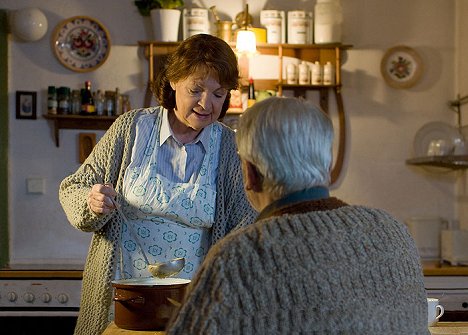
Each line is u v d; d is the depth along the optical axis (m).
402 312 1.22
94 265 2.20
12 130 4.02
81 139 4.02
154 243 2.16
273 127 1.27
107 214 2.06
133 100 4.04
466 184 4.01
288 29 4.02
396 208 4.13
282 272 1.17
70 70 4.03
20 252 4.01
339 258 1.19
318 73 3.99
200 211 2.16
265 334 1.16
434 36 4.14
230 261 1.18
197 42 2.08
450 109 4.13
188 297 1.20
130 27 4.04
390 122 4.12
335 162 4.09
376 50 4.11
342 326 1.16
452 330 1.85
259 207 1.34
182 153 2.19
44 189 4.02
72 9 4.04
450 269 3.58
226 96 2.19
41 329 3.59
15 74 4.01
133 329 1.71
